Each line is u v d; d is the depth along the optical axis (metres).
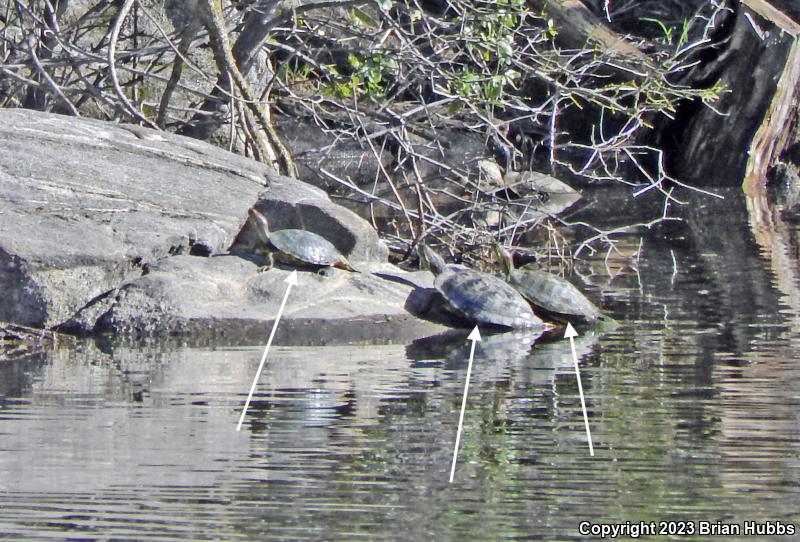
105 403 11.65
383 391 12.20
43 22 21.00
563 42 31.00
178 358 13.95
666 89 23.98
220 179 18.16
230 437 10.44
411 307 16.22
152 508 8.59
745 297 18.36
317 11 27.64
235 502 8.73
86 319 15.23
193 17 21.59
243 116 21.16
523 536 8.09
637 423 10.99
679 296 18.55
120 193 17.14
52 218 16.12
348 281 16.41
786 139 34.62
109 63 19.66
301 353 14.36
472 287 16.25
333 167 28.84
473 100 22.73
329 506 8.67
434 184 29.70
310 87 28.95
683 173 34.53
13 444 10.20
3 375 12.94
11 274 15.20
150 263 16.03
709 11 33.59
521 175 27.70
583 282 20.00
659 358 13.98
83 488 9.03
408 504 8.70
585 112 34.59
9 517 8.42
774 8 34.09
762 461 9.73
